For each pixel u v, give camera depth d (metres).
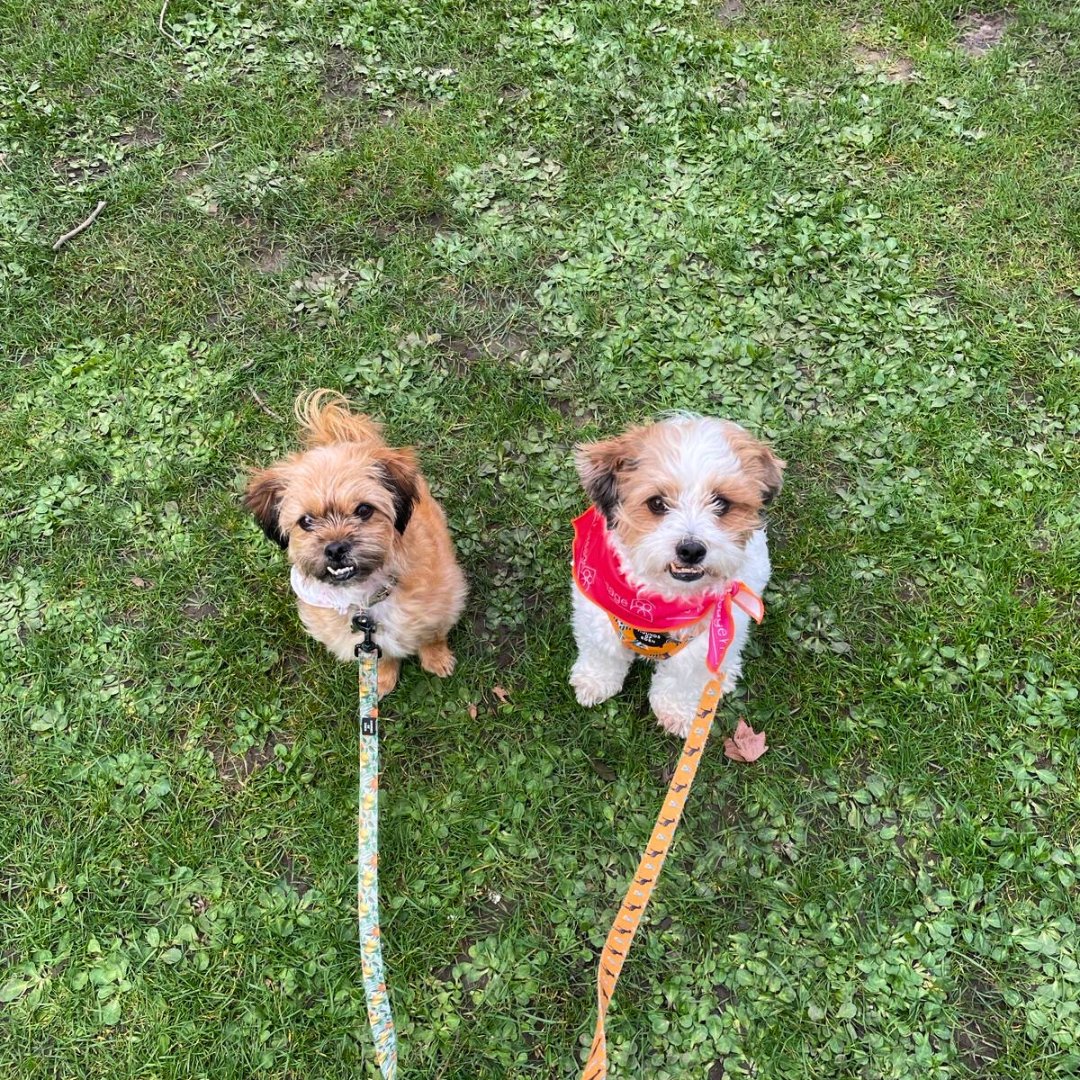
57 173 1.43
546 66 1.52
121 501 1.15
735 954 0.91
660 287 1.30
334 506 0.84
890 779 0.98
